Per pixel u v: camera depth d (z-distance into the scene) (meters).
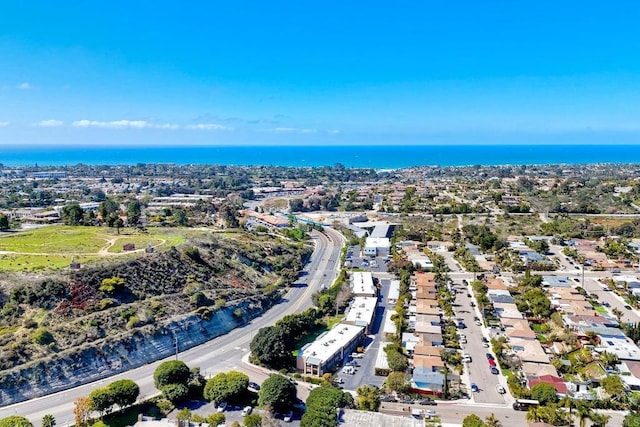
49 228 188.00
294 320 123.44
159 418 87.19
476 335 123.62
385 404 91.31
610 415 86.62
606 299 149.88
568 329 122.38
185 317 123.75
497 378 101.38
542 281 162.12
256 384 98.94
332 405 84.31
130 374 104.06
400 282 163.50
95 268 127.62
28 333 103.38
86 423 83.62
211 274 151.00
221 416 84.06
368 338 123.81
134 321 114.44
